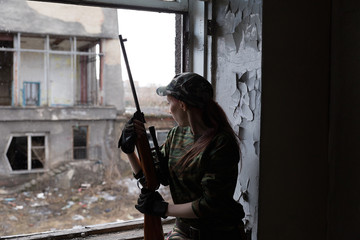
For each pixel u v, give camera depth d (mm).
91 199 9641
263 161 1134
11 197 9578
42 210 8766
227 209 892
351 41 1174
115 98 11367
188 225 957
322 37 1220
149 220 957
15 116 10562
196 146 933
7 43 10203
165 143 1066
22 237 1181
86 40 10844
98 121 11234
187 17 1384
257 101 1132
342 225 1226
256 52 1130
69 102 11820
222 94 1286
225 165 883
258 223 1145
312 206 1243
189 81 926
